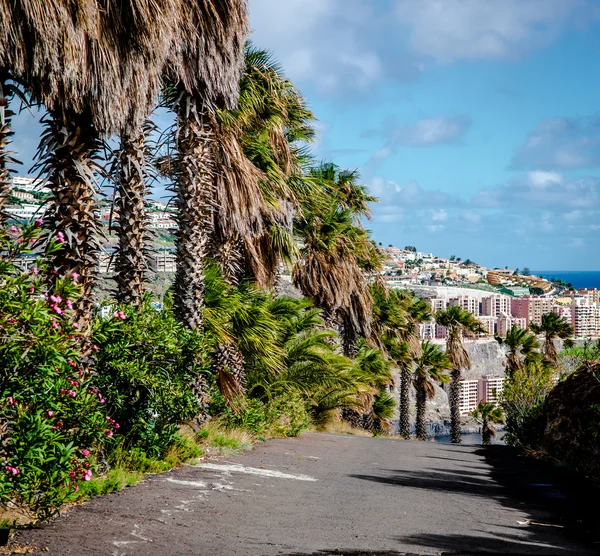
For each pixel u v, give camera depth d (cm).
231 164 1394
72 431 648
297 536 589
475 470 1316
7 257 532
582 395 1420
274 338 1598
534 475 1249
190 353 937
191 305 1207
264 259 1850
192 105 1193
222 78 1079
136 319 870
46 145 745
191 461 969
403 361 3766
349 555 526
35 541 491
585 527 739
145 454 881
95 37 681
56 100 718
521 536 668
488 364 14612
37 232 539
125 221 996
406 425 3909
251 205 1422
